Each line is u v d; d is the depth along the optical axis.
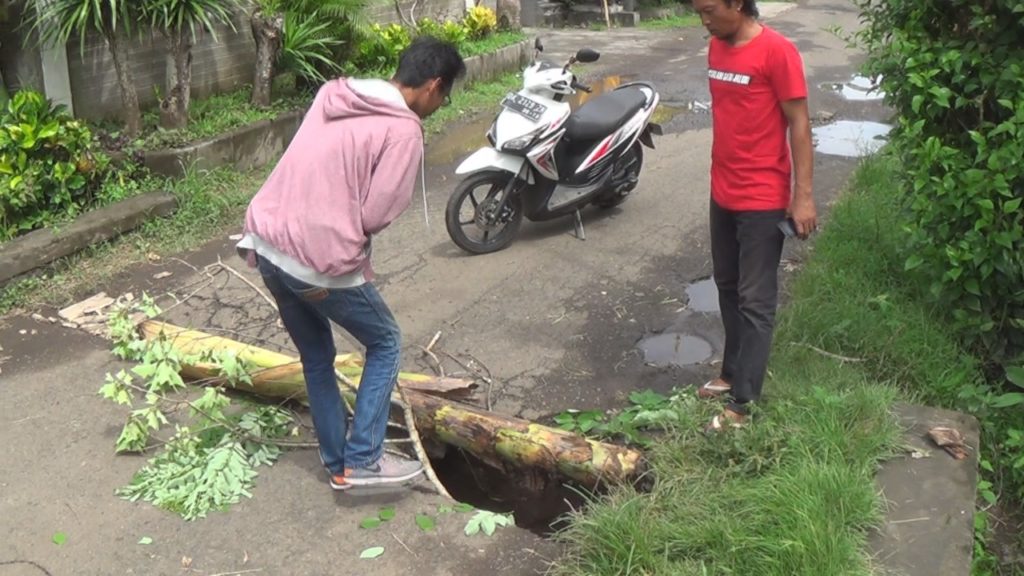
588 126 5.92
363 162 3.04
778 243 3.60
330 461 3.52
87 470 3.71
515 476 3.95
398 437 3.97
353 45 8.56
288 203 3.10
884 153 5.68
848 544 2.94
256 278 5.56
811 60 11.95
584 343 4.76
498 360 4.59
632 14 15.74
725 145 3.58
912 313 4.57
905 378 4.25
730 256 3.81
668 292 5.32
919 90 4.15
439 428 3.86
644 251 5.89
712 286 5.39
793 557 2.88
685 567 2.94
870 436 3.51
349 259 3.06
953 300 4.34
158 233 6.13
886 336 4.41
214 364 4.16
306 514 3.42
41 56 6.50
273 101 7.96
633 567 2.95
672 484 3.35
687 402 3.89
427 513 3.41
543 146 5.63
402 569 3.12
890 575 2.91
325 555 3.20
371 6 9.75
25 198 5.77
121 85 6.67
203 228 6.27
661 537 3.05
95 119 7.00
